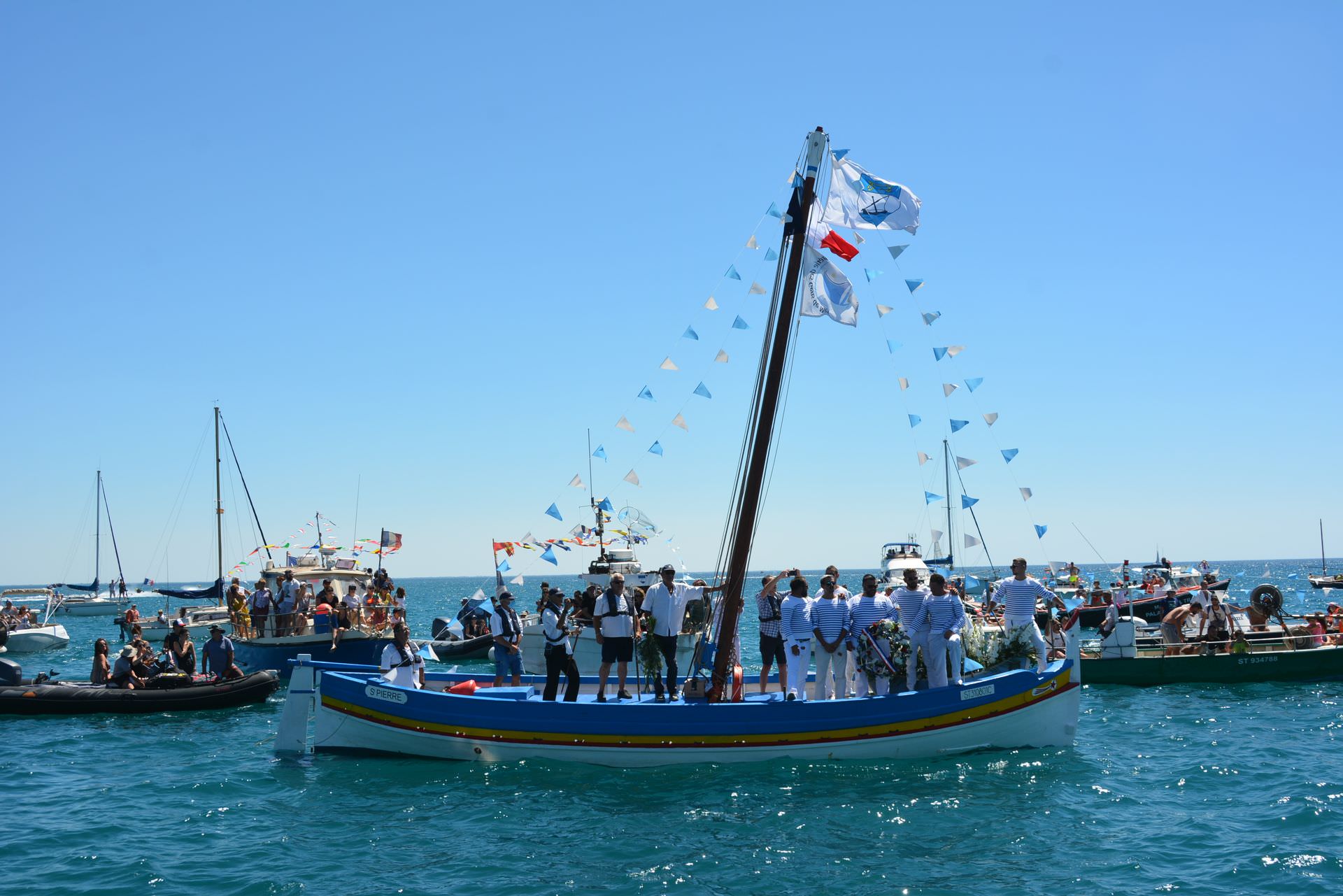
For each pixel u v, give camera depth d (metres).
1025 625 15.25
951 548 47.16
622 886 9.69
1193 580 51.94
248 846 11.02
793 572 14.68
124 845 11.16
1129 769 14.26
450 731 14.49
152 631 45.31
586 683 18.23
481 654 34.75
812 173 14.40
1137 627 29.42
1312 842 10.65
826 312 14.52
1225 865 10.02
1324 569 91.88
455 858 10.55
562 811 12.18
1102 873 9.91
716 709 13.91
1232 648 24.12
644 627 14.81
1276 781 13.42
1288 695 21.94
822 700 14.39
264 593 27.66
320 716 15.15
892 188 14.30
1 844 11.30
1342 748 15.70
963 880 9.78
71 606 85.94
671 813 12.02
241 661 28.06
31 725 19.56
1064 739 15.07
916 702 14.19
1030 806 12.22
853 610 14.66
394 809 12.45
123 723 19.77
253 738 17.84
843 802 12.41
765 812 11.99
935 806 12.23
